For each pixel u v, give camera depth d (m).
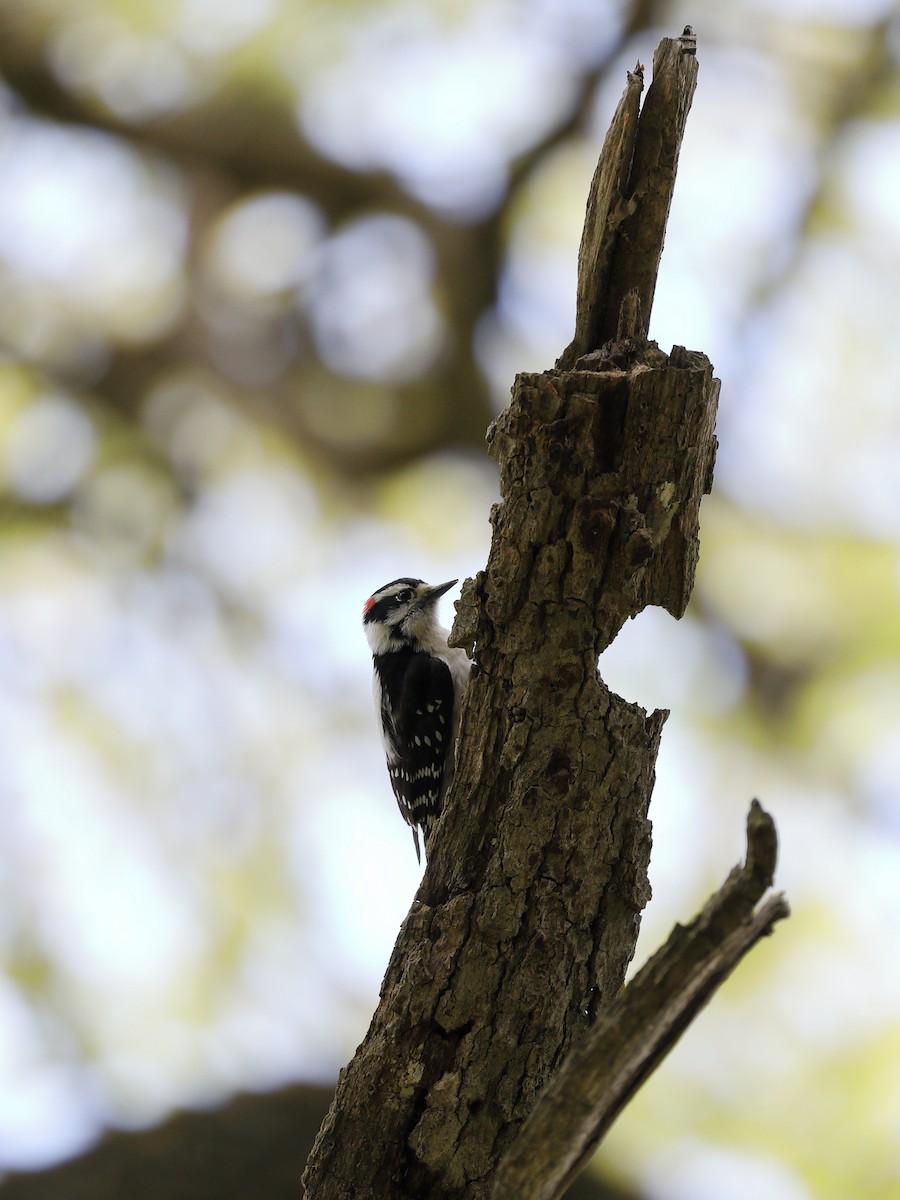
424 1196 4.31
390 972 4.48
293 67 12.47
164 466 13.62
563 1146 3.50
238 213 13.49
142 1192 9.74
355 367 14.03
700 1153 9.63
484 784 4.49
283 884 11.68
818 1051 9.79
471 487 14.27
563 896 4.35
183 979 10.93
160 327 13.62
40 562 13.01
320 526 14.06
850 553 12.24
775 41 12.26
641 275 4.58
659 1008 3.41
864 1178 9.25
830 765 12.02
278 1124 10.25
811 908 10.50
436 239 13.57
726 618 12.66
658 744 4.54
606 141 4.52
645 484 4.34
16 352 13.41
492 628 4.51
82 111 12.88
